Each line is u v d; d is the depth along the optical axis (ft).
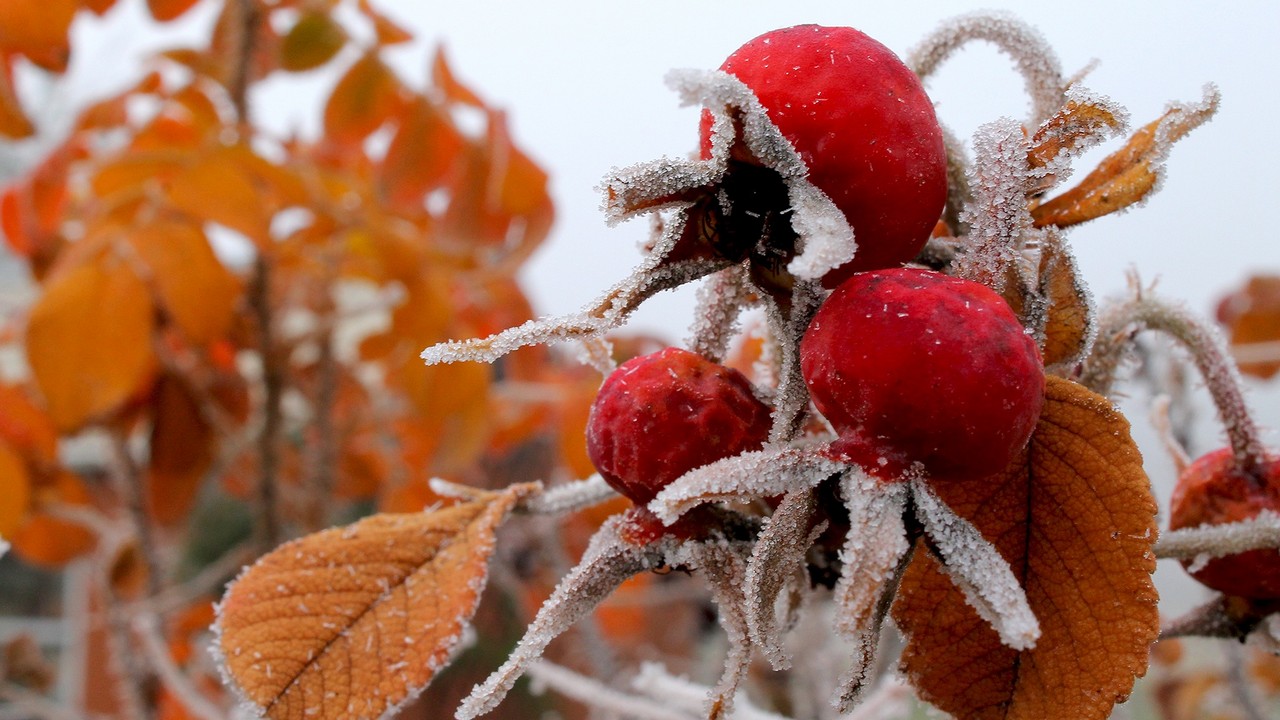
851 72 0.66
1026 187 0.67
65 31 1.54
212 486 2.97
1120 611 0.67
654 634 2.58
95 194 1.43
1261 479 0.79
